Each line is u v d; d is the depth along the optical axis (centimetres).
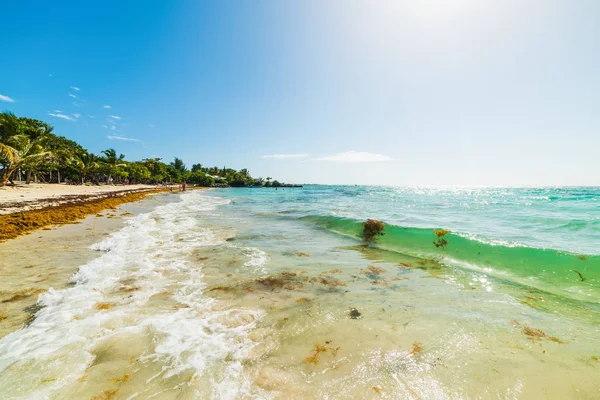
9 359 278
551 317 408
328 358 302
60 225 1155
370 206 2634
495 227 1245
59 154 4466
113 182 7712
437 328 372
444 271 632
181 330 351
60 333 330
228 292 485
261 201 3475
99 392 239
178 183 10969
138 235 979
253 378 266
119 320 370
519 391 258
